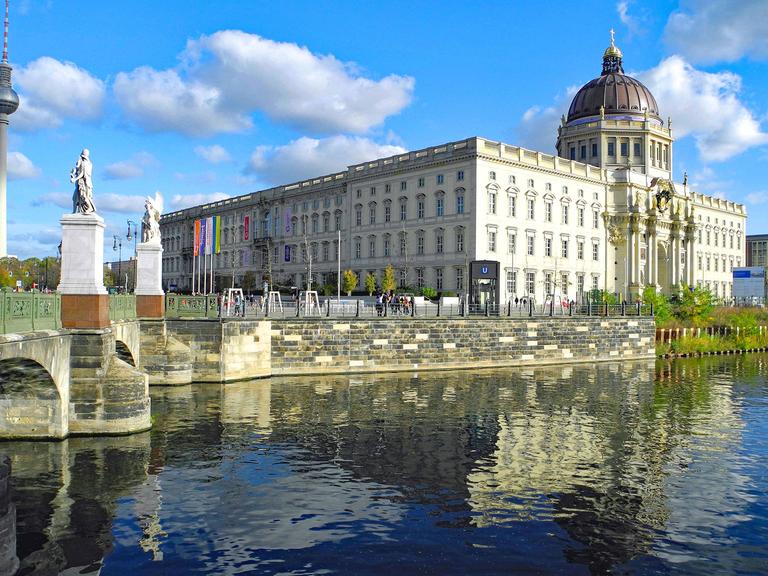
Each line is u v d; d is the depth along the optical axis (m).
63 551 16.86
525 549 17.56
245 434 28.80
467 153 80.62
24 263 78.56
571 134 114.44
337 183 100.12
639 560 17.11
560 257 93.31
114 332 28.39
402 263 88.75
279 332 45.88
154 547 17.19
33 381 24.72
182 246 144.75
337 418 32.53
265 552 17.05
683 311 84.50
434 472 24.06
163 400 36.09
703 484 23.38
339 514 19.69
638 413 36.34
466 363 53.94
